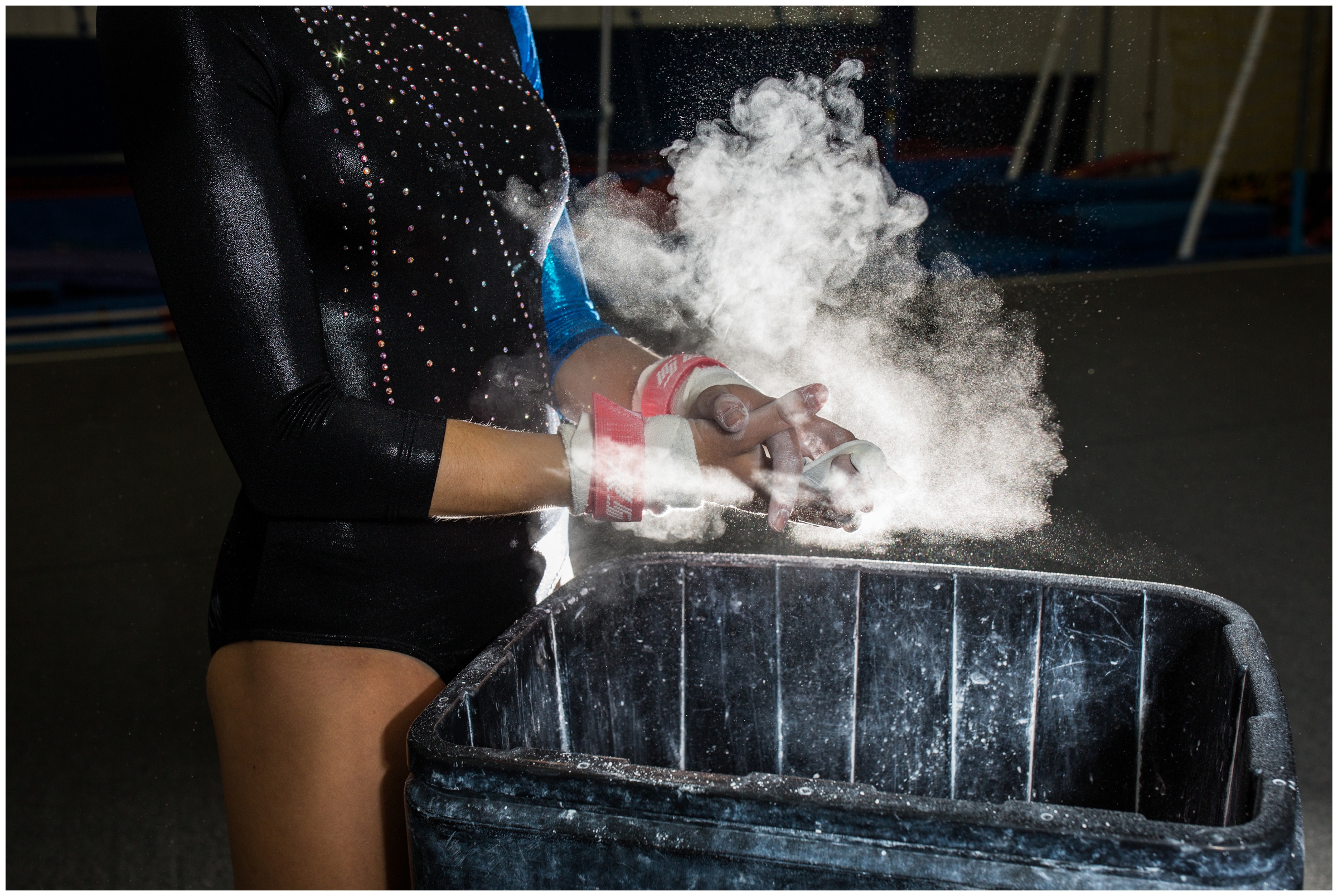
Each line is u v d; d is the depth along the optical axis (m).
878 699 0.93
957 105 7.71
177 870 1.79
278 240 0.76
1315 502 3.39
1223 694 0.77
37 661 2.59
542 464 0.80
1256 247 8.45
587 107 5.98
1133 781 0.87
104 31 0.77
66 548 3.33
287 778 0.88
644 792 0.60
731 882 0.59
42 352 6.21
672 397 0.95
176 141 0.74
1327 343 5.62
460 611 0.93
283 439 0.76
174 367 5.74
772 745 0.95
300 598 0.88
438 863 0.63
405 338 0.88
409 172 0.86
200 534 3.42
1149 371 5.07
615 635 0.93
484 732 0.74
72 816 1.96
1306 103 9.53
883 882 0.57
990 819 0.56
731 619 0.95
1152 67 9.25
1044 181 7.85
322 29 0.83
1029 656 0.89
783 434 0.83
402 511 0.78
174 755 2.18
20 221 6.96
